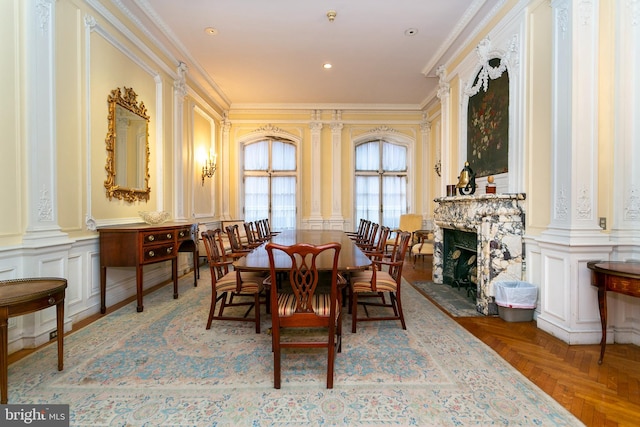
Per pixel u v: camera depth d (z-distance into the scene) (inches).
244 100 277.4
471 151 165.8
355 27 164.7
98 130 125.8
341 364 84.7
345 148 293.0
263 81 235.5
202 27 165.0
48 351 91.0
